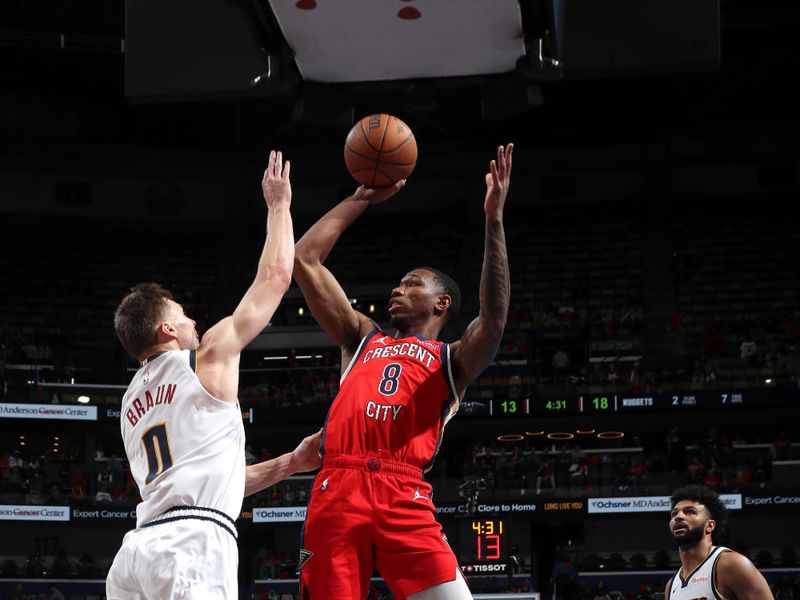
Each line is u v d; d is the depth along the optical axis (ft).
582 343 99.19
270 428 94.89
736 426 92.68
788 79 109.19
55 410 88.69
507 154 14.47
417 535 13.62
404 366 14.44
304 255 15.94
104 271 110.32
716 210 112.88
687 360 93.09
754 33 99.71
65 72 108.99
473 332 14.35
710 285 105.29
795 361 88.38
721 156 111.75
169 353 13.94
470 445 91.50
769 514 81.00
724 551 20.70
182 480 13.17
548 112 113.91
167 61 29.35
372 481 13.82
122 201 114.62
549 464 85.20
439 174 115.55
